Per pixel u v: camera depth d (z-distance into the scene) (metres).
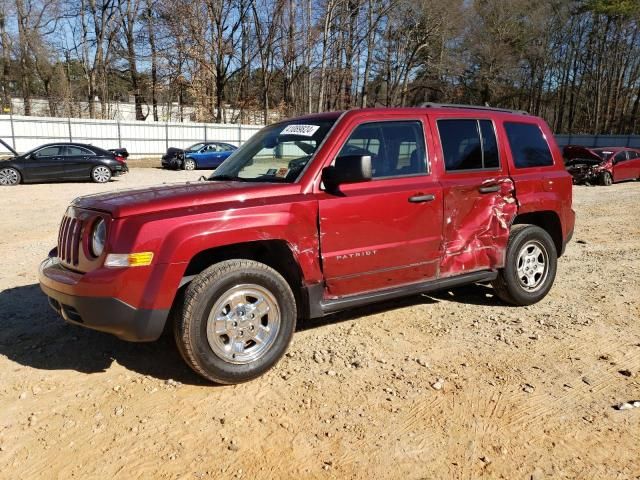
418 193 4.36
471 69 52.00
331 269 4.01
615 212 12.27
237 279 3.61
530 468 2.85
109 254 3.40
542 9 51.28
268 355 3.78
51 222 10.26
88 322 3.45
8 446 3.02
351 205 4.03
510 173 5.02
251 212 3.66
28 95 45.00
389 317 5.02
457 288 5.96
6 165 17.91
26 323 4.82
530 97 58.91
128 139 34.16
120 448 3.01
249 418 3.31
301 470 2.83
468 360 4.12
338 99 46.00
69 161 18.78
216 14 42.16
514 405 3.47
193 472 2.81
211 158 27.77
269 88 46.84
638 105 57.88
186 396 3.57
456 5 45.94
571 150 20.12
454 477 2.78
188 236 3.46
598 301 5.54
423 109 4.60
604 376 3.87
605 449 3.01
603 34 54.84
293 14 42.31
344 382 3.76
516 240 5.07
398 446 3.03
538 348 4.34
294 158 4.23
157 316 3.43
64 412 3.37
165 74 44.09
